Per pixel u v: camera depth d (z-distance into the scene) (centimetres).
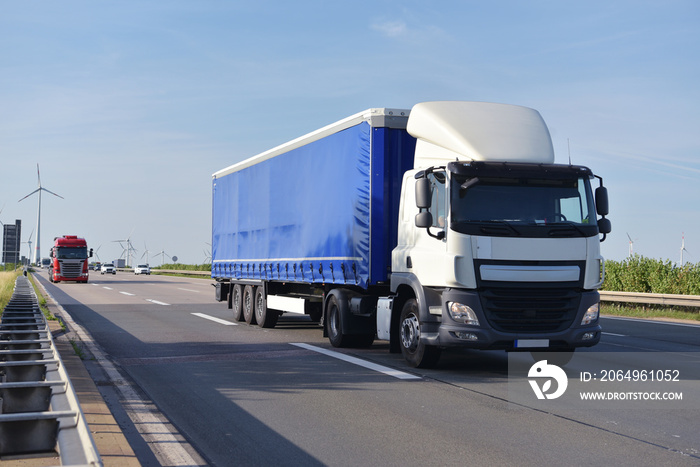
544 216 1011
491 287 983
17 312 1305
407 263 1095
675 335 1623
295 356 1213
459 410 776
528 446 623
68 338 1454
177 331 1666
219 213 2094
